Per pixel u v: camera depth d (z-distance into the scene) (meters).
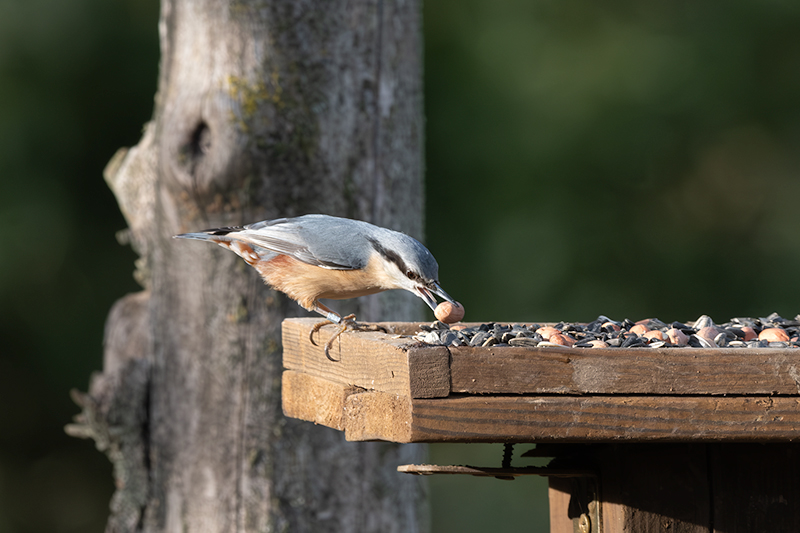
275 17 9.16
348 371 6.24
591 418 5.05
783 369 5.16
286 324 7.67
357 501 9.25
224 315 9.19
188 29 9.34
